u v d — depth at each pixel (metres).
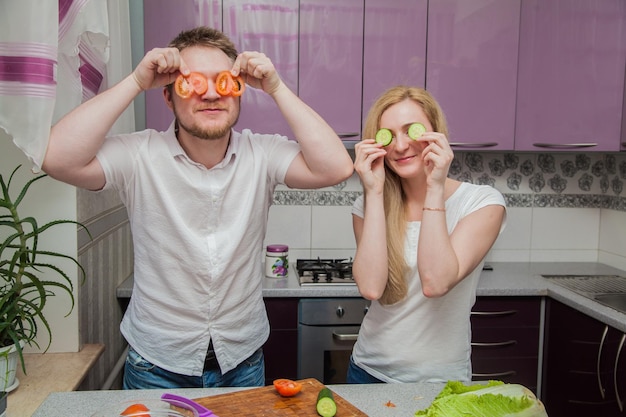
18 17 1.27
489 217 1.46
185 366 1.58
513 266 3.12
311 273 2.78
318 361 2.57
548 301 2.61
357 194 3.11
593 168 3.22
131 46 2.71
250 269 1.60
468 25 2.70
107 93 1.37
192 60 1.37
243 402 1.17
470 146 2.75
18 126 1.30
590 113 2.76
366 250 1.46
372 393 1.33
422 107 1.47
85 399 1.28
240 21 2.62
